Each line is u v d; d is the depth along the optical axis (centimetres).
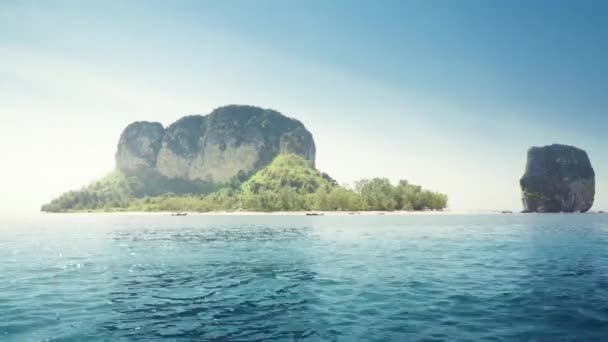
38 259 3353
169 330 1373
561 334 1300
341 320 1469
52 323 1460
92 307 1698
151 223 11444
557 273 2464
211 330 1371
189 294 1953
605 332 1319
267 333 1330
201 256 3484
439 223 9900
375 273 2491
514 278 2297
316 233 6328
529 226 8706
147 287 2138
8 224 11856
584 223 10800
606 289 1988
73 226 10181
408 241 4806
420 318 1485
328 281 2245
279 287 2102
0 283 2266
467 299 1781
